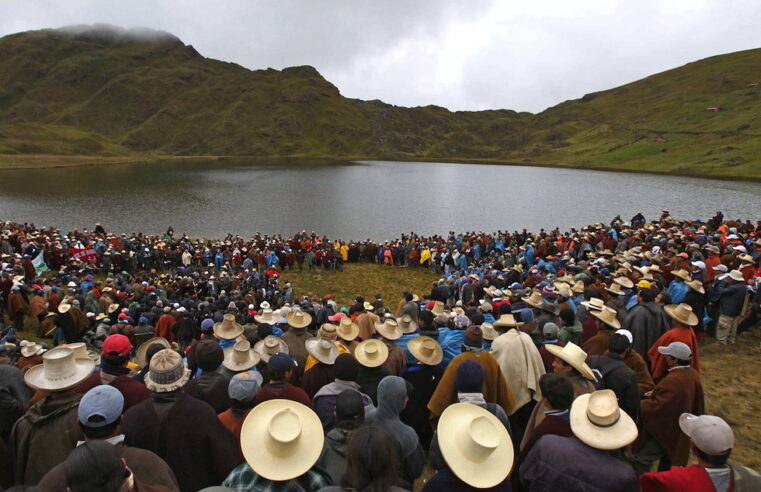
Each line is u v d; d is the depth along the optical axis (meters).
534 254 30.69
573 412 4.78
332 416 5.96
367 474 3.33
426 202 92.00
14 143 187.38
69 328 16.84
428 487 4.45
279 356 6.20
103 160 183.50
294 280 32.69
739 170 129.50
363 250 39.56
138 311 18.69
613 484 4.23
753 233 26.94
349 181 132.50
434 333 8.69
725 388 11.07
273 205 83.12
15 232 36.81
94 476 2.99
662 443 7.02
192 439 4.89
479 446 4.26
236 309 16.23
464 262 33.50
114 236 40.91
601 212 80.50
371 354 7.69
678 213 75.44
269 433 4.15
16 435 5.05
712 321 14.99
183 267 33.78
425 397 8.14
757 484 4.14
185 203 82.25
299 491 4.10
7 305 20.12
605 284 14.93
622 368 6.81
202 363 6.46
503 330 8.58
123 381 6.18
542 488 4.52
